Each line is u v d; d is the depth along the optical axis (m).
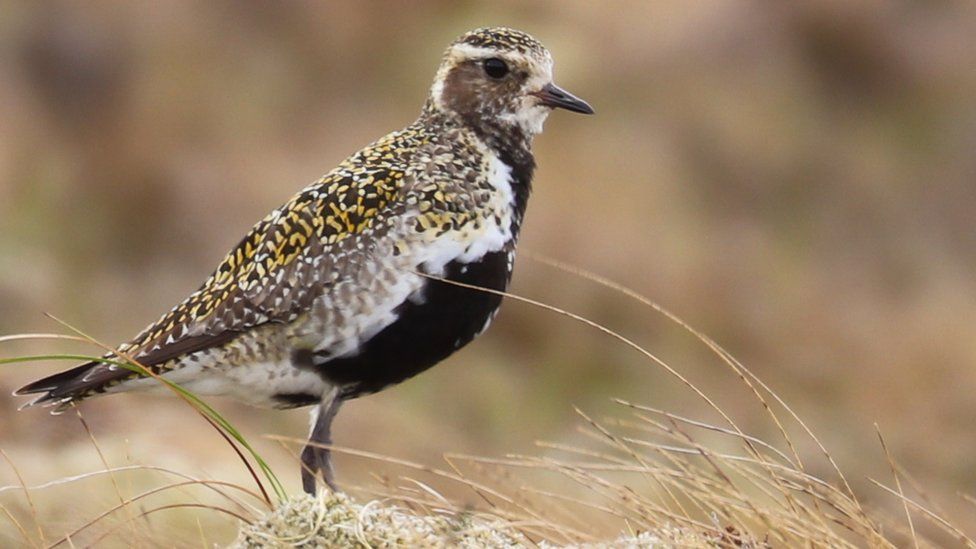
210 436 10.95
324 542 6.24
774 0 18.75
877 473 14.19
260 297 7.40
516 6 18.47
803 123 18.06
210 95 17.77
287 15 18.50
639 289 15.67
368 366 7.49
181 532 7.84
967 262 17.48
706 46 18.17
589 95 17.39
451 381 14.56
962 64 19.03
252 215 16.36
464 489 9.41
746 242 16.73
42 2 18.27
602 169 16.55
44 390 7.39
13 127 17.28
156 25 18.27
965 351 16.00
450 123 7.89
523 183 7.85
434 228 7.41
